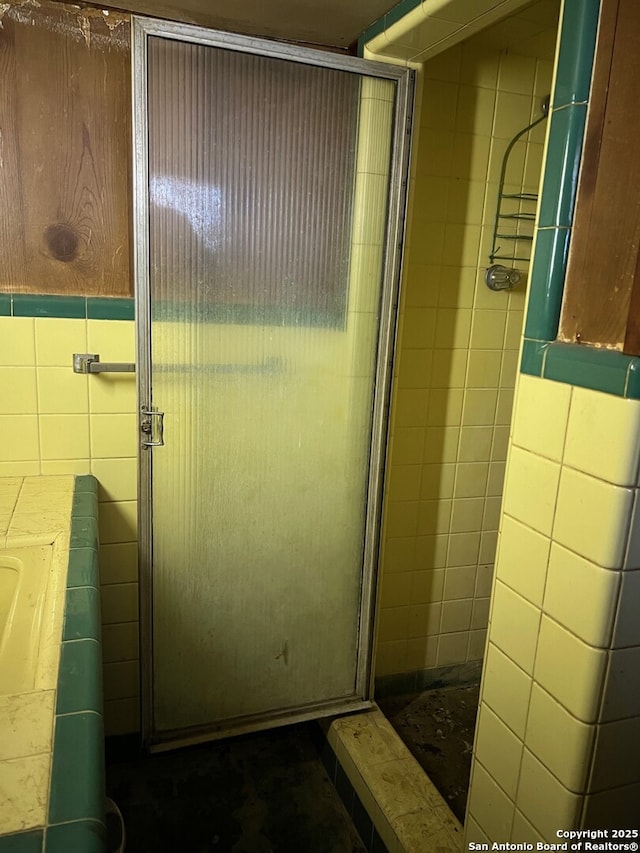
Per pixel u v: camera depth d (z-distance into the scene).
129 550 1.73
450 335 2.02
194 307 1.54
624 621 0.95
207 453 1.63
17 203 1.49
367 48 1.58
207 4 1.45
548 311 1.05
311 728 2.05
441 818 1.52
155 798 1.75
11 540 1.17
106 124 1.51
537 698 1.08
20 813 0.55
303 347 1.66
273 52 1.46
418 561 2.18
